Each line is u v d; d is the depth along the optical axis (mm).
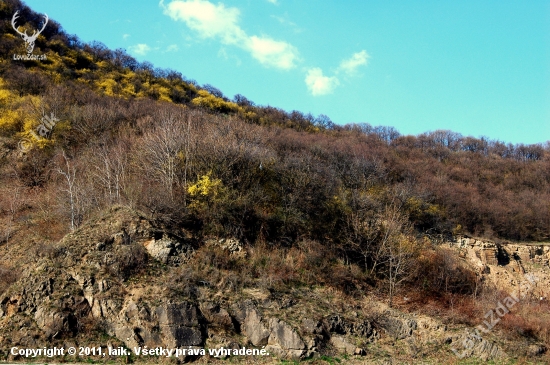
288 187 25750
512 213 37500
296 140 43062
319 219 25375
